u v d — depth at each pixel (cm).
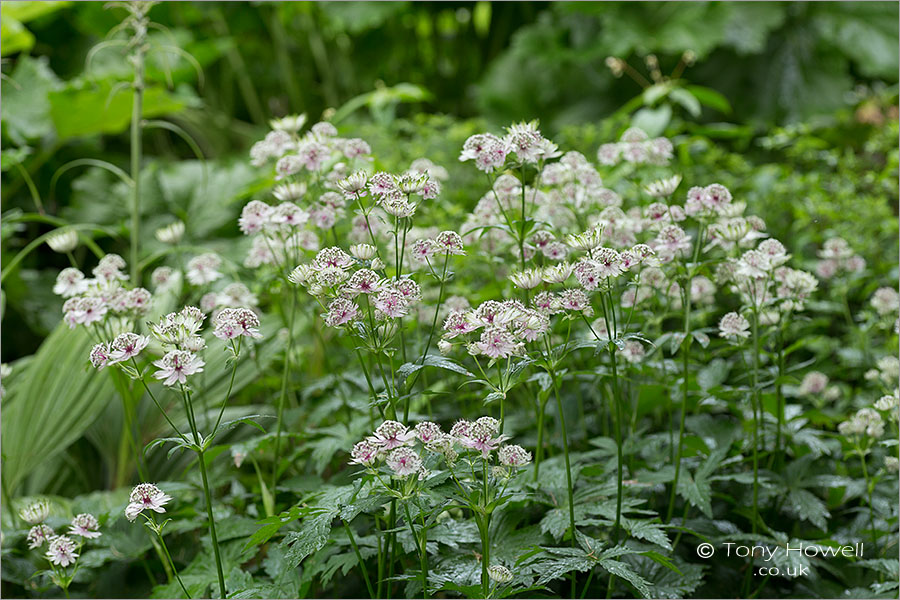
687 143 190
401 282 120
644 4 276
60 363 163
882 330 173
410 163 200
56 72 292
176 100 242
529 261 141
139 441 147
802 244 182
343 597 138
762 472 141
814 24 287
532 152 127
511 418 151
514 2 324
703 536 132
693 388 144
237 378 163
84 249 245
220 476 154
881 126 249
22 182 242
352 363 161
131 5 170
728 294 173
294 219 135
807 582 138
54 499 153
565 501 132
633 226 139
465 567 126
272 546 137
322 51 310
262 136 293
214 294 150
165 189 239
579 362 155
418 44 334
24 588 143
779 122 280
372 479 119
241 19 309
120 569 144
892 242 192
